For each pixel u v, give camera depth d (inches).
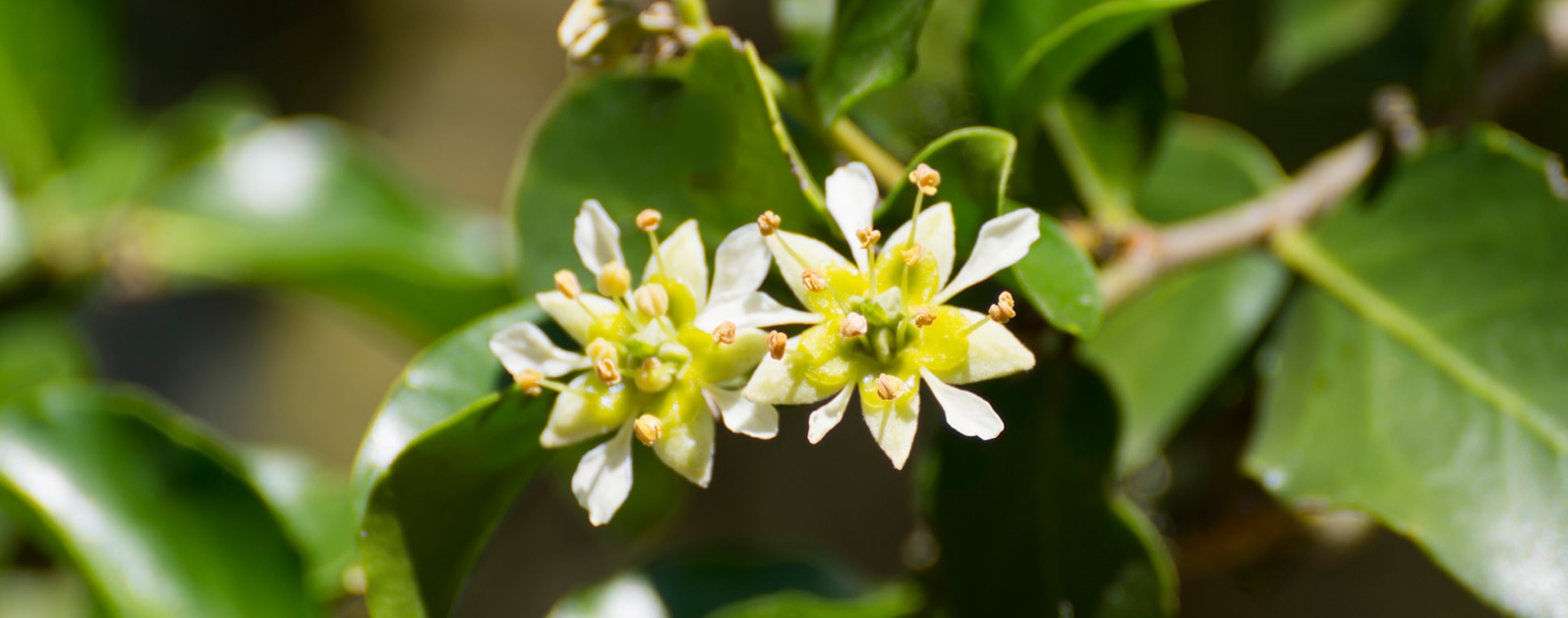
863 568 12.8
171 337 15.1
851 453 13.1
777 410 6.3
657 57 6.4
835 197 6.1
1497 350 6.8
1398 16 8.5
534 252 6.8
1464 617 12.0
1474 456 6.7
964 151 6.1
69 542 7.2
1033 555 6.8
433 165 15.1
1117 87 7.1
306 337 15.2
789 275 6.1
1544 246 6.9
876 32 6.4
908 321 6.1
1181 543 7.9
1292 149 8.9
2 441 7.3
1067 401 6.8
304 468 7.9
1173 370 7.6
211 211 8.7
